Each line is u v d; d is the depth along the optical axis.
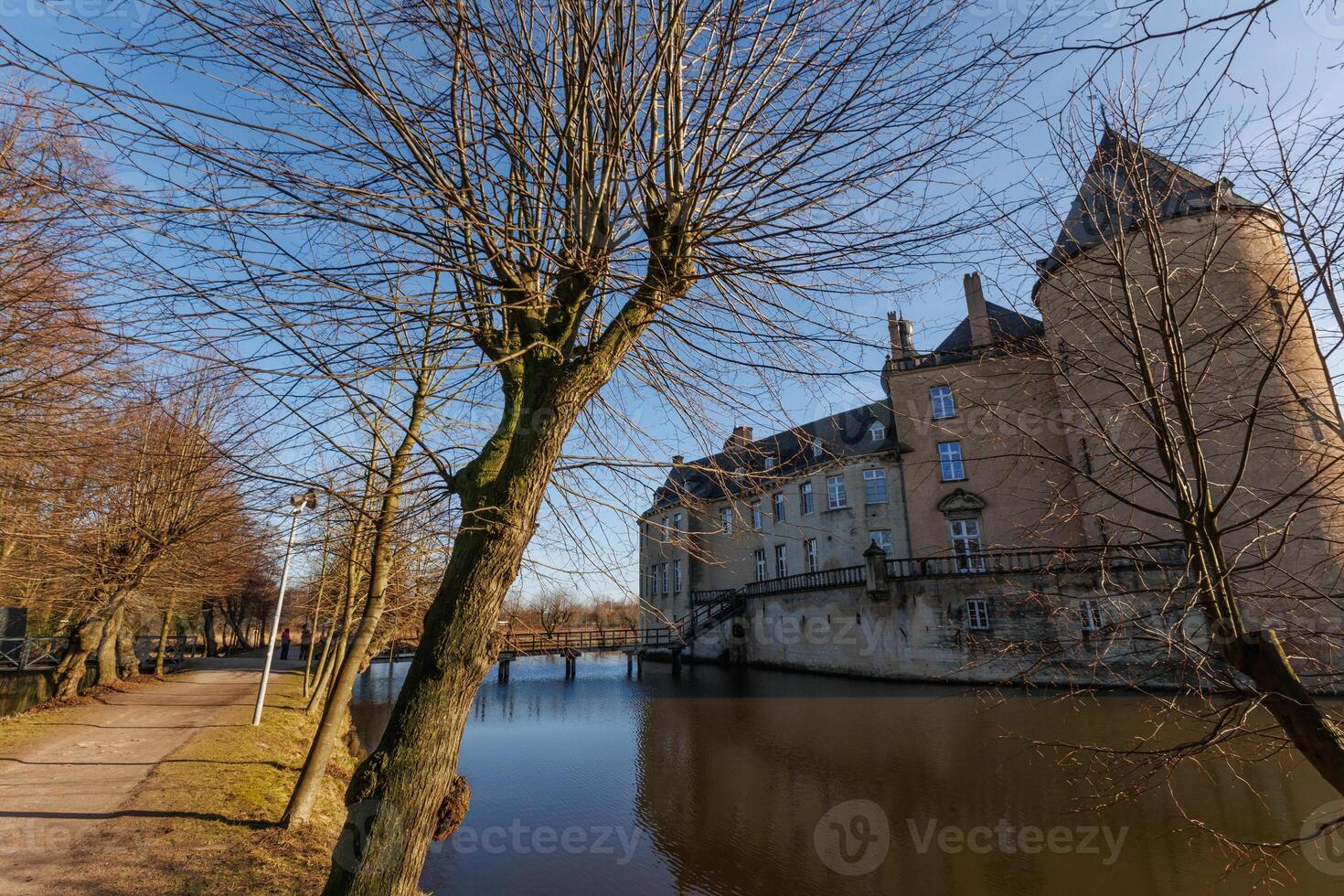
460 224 3.50
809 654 28.05
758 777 12.97
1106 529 4.82
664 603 41.78
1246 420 3.81
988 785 11.47
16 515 10.65
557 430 3.37
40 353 7.57
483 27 3.22
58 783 8.09
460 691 2.98
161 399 3.28
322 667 15.62
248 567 18.58
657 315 4.30
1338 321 3.30
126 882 5.41
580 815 11.21
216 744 10.56
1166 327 3.84
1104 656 4.48
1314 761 3.21
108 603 14.70
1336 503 3.78
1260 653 3.43
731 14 3.31
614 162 3.48
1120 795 4.47
